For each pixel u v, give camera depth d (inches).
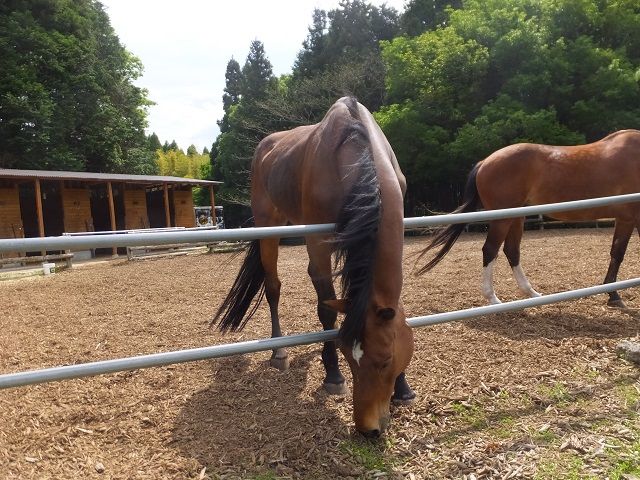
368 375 80.1
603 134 607.2
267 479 83.3
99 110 956.6
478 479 80.7
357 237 79.2
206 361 142.6
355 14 1089.4
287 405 110.7
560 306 179.5
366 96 842.2
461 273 270.4
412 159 674.8
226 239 81.4
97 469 88.0
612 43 638.5
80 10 963.3
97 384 128.0
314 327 173.3
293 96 924.0
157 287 300.4
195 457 91.0
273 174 133.2
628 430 92.6
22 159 834.2
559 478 79.3
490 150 594.9
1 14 833.5
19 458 92.7
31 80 815.7
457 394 109.9
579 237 430.3
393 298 83.8
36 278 389.7
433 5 966.4
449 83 664.4
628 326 153.6
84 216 668.1
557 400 106.3
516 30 601.6
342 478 83.0
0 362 154.7
